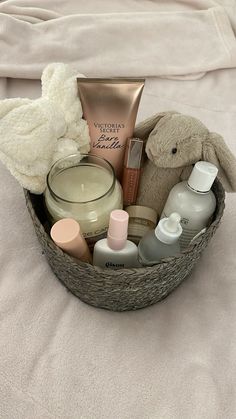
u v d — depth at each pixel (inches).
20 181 15.9
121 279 14.2
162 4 30.4
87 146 17.1
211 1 29.9
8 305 16.9
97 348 16.0
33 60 25.6
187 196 15.8
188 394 14.9
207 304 17.7
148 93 26.0
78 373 15.2
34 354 15.7
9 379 15.0
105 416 14.3
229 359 15.9
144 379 15.2
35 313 16.9
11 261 18.5
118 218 14.3
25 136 14.9
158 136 16.4
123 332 16.7
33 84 26.1
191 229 16.4
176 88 26.6
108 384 15.0
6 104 15.0
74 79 16.1
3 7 27.7
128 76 26.2
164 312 17.7
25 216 19.9
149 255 15.4
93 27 26.4
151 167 17.8
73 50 25.7
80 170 16.5
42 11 28.1
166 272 14.7
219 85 27.0
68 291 18.0
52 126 15.3
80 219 15.3
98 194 15.9
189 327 16.9
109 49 26.3
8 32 25.4
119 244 15.1
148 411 14.5
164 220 15.0
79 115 16.3
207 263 19.1
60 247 14.4
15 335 16.1
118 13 27.7
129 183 17.6
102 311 17.5
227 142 23.6
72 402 14.6
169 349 16.1
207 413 14.5
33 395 14.7
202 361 15.8
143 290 15.6
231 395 15.0
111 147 17.2
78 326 16.7
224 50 27.3
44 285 18.0
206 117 25.0
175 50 27.1
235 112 25.3
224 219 20.4
